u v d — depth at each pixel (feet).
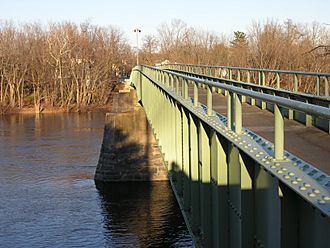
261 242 20.42
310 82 96.27
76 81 295.48
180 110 45.11
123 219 94.58
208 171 32.01
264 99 17.88
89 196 110.32
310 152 23.48
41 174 126.82
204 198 32.04
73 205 102.78
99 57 321.93
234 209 24.80
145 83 100.89
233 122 26.45
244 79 138.21
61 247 79.56
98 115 266.16
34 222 91.25
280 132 17.30
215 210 29.66
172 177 50.42
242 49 229.86
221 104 52.29
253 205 21.84
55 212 97.04
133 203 105.91
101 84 305.53
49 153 151.94
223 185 27.25
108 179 124.67
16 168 132.36
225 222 27.27
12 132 198.29
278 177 15.31
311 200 12.70
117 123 126.93
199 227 36.60
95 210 99.96
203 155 32.14
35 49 309.22
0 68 293.02
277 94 54.08
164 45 345.31
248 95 20.18
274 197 18.13
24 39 321.93
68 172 129.80
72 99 299.17
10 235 84.69
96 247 80.79
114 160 126.52
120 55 380.99
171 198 110.11
